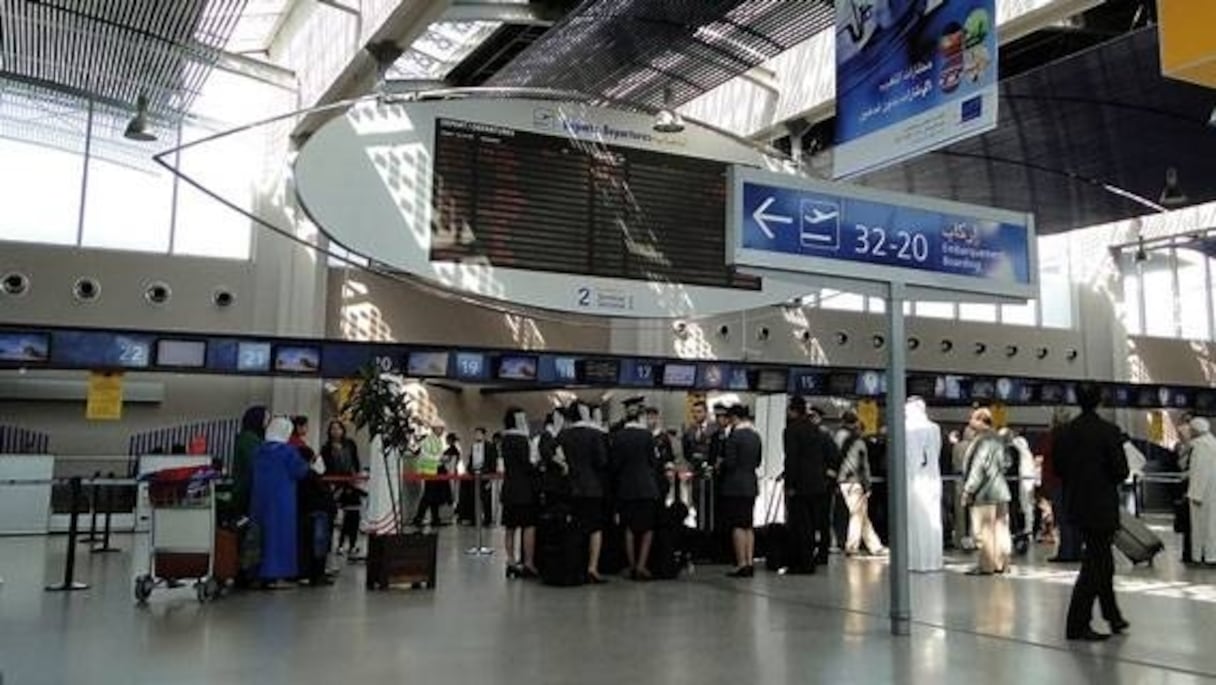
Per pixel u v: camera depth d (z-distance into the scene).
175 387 15.55
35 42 12.36
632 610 6.84
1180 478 11.20
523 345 17.52
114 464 15.14
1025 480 11.77
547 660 5.11
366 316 16.52
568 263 10.33
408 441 9.04
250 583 8.00
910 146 5.93
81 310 15.09
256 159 16.08
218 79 15.91
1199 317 24.62
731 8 10.64
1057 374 22.06
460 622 6.30
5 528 12.87
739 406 9.14
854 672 4.86
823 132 15.39
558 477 8.68
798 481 9.12
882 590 7.91
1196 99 13.17
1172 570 9.65
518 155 10.28
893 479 6.07
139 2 10.92
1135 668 5.01
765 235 5.77
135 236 15.66
